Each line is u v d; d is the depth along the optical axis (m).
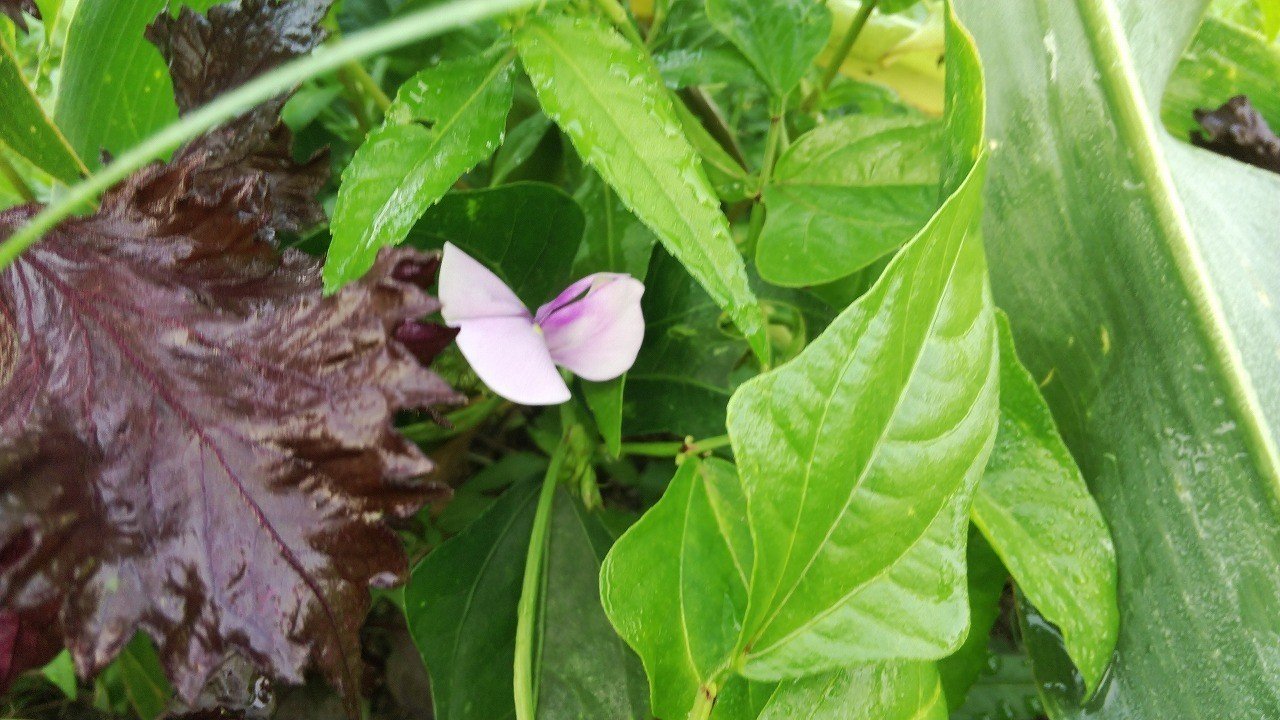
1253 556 0.18
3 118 0.19
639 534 0.19
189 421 0.17
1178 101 0.26
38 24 0.29
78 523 0.16
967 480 0.16
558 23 0.18
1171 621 0.18
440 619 0.23
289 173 0.20
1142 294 0.19
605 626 0.23
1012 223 0.20
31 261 0.17
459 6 0.11
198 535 0.17
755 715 0.18
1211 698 0.18
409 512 0.17
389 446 0.16
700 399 0.24
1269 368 0.18
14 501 0.16
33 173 0.24
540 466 0.27
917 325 0.16
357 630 0.17
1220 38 0.26
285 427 0.17
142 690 0.24
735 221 0.29
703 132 0.25
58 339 0.17
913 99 0.35
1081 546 0.19
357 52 0.11
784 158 0.24
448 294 0.19
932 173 0.23
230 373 0.17
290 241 0.25
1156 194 0.18
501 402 0.26
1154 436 0.19
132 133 0.23
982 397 0.16
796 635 0.16
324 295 0.17
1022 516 0.19
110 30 0.21
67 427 0.17
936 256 0.16
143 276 0.17
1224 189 0.20
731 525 0.20
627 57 0.18
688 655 0.19
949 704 0.20
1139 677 0.19
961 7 0.20
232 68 0.19
